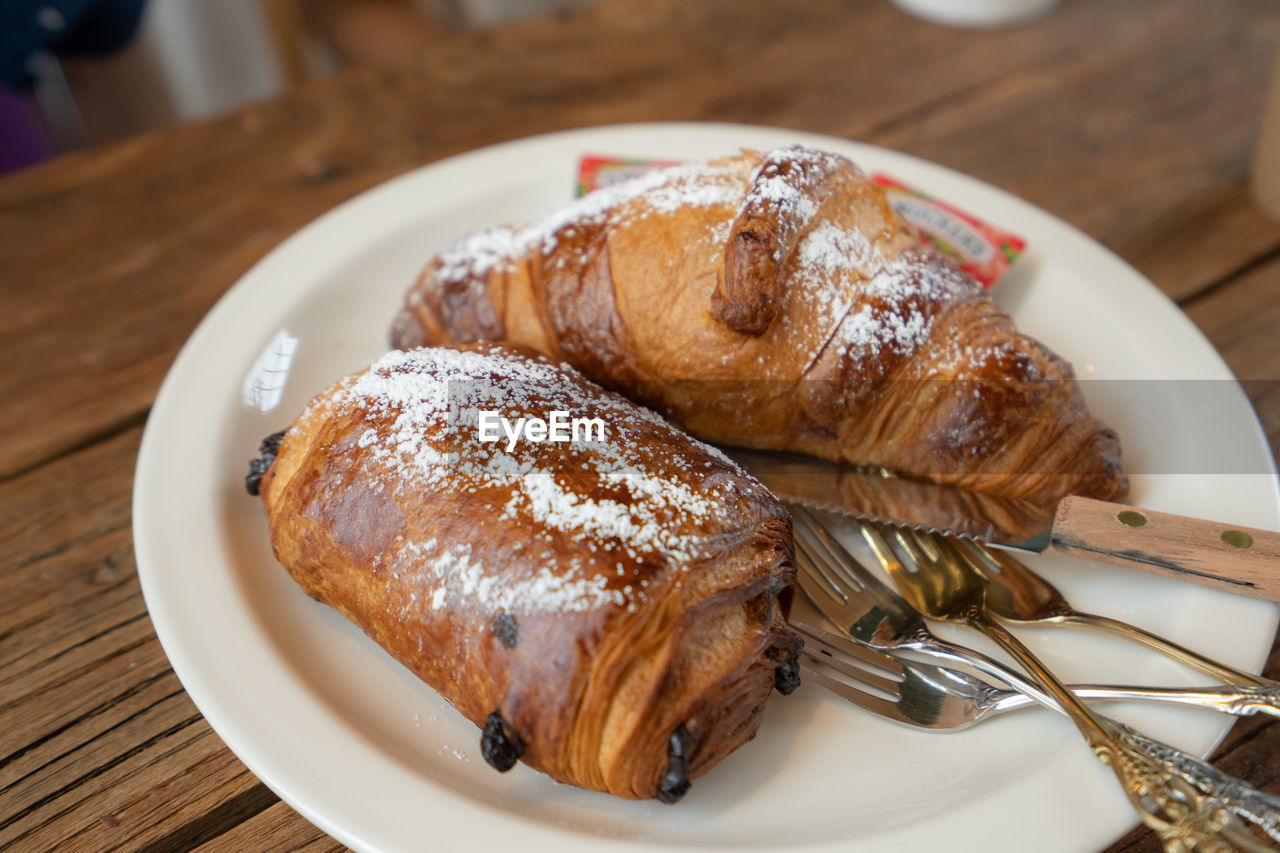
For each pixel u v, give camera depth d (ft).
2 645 1.28
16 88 2.62
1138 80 2.10
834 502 1.38
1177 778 1.06
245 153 1.97
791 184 1.34
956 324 1.36
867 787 1.15
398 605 1.13
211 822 1.15
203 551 1.27
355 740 1.12
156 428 1.38
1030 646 1.25
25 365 1.61
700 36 2.25
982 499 1.38
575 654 1.05
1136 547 1.25
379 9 3.68
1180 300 1.68
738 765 1.16
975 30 2.24
